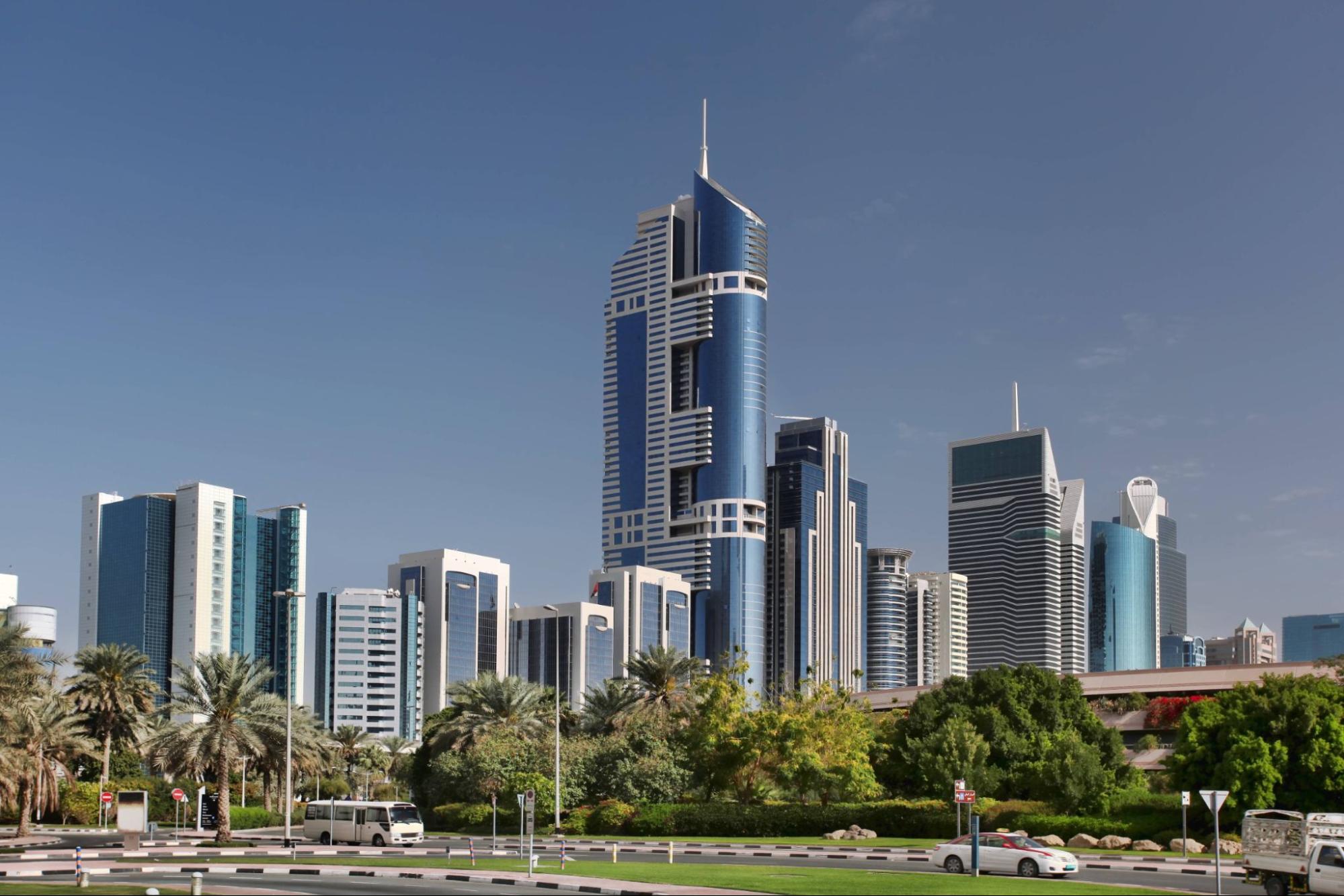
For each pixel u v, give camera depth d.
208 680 82.88
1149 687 112.12
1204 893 42.34
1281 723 70.50
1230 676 108.19
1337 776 68.44
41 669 77.75
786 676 109.00
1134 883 49.78
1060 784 81.50
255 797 154.38
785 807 86.69
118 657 112.56
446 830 101.50
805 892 43.09
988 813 81.19
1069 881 48.75
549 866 56.91
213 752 79.50
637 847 74.00
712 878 49.31
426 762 119.38
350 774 179.75
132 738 113.31
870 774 90.88
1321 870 43.47
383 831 78.25
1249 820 47.22
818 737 92.88
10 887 45.03
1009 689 103.25
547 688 121.88
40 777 93.00
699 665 112.69
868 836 80.81
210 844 79.50
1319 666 97.81
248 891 44.62
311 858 65.25
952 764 90.25
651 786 94.88
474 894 44.50
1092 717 101.44
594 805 97.62
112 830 102.62
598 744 101.88
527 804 53.25
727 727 95.12
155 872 56.19
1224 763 70.81
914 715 105.19
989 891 43.00
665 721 106.19
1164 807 77.62
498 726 110.25
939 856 56.09
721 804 89.81
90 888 44.62
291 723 87.00
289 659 79.12
